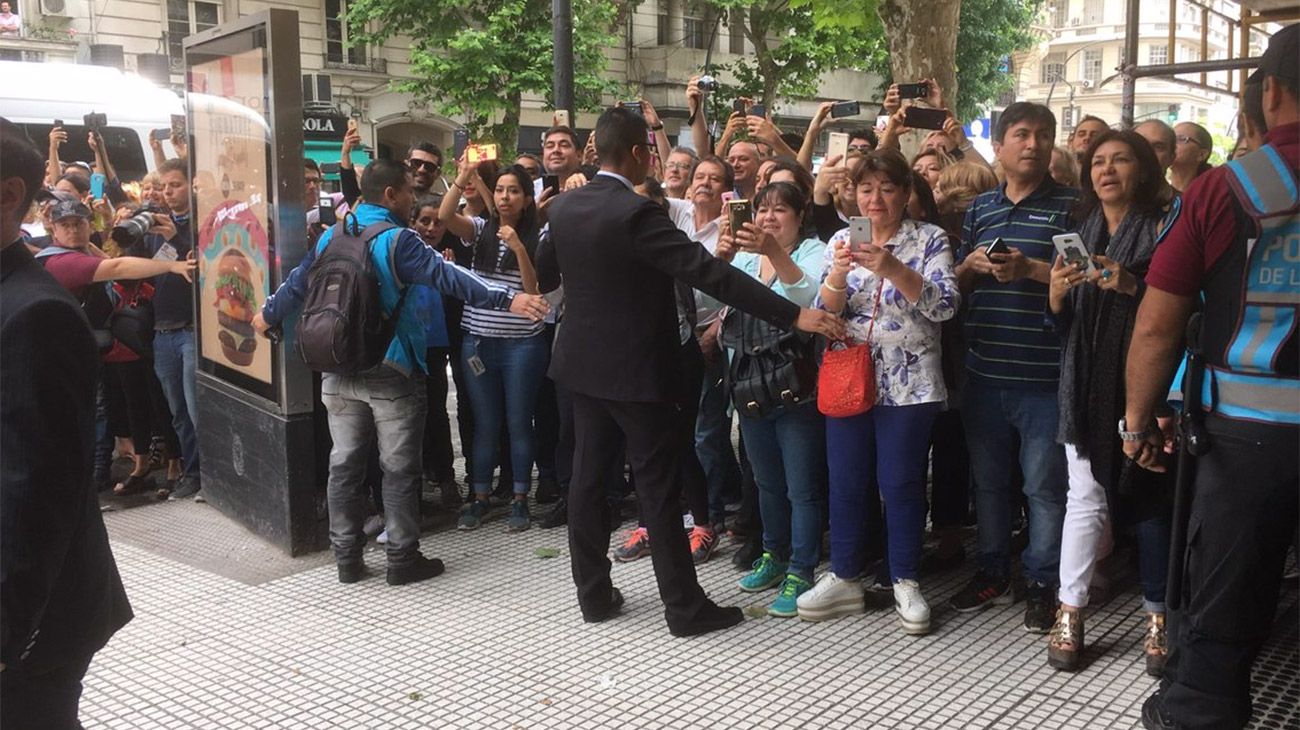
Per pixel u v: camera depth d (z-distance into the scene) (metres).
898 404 3.95
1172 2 7.40
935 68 9.27
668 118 26.31
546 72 18.97
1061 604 3.76
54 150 7.60
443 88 19.20
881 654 3.85
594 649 3.93
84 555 2.16
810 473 4.23
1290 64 2.38
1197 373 2.63
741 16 22.66
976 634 4.03
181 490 6.10
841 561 4.20
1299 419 2.44
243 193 5.13
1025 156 3.95
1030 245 3.95
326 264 4.44
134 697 3.59
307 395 5.00
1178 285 2.61
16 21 18.31
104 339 5.98
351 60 22.84
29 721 2.12
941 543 4.80
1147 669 3.65
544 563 4.92
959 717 3.35
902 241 3.98
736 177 5.54
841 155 4.71
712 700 3.50
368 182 4.59
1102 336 3.45
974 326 4.07
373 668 3.79
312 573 4.82
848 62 22.75
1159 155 4.62
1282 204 2.41
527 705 3.48
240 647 3.99
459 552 5.09
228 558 5.04
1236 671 2.63
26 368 1.92
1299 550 2.63
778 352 4.11
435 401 5.75
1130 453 2.97
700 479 4.91
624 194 3.94
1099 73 50.59
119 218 6.40
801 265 4.30
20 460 1.91
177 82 20.30
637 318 3.93
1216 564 2.58
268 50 4.74
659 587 4.07
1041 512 4.00
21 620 1.91
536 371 5.37
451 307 5.70
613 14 20.72
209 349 5.73
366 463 4.75
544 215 5.53
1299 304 2.41
